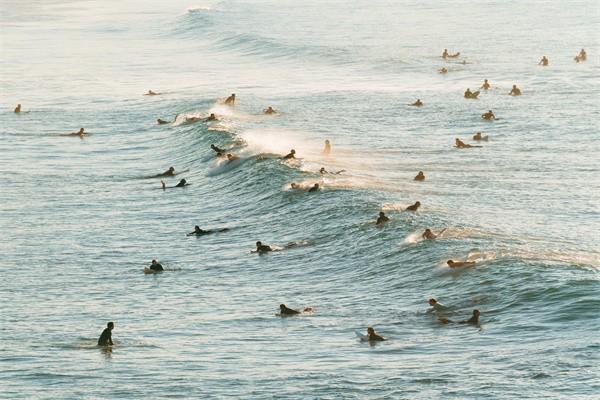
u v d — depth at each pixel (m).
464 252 124.25
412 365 88.19
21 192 187.38
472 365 86.44
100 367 94.62
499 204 156.38
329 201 157.00
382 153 199.62
